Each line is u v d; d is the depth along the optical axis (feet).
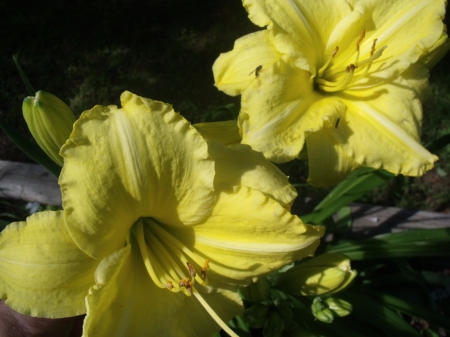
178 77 1.60
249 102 0.72
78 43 1.68
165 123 0.50
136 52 1.65
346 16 0.79
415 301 1.14
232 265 0.60
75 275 0.52
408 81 0.82
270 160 0.71
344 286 0.72
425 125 1.52
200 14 1.73
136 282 0.59
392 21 0.82
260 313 0.74
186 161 0.52
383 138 0.78
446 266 1.25
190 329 0.61
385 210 1.25
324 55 0.82
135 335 0.57
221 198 0.55
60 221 0.51
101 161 0.48
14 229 0.50
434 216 1.23
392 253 1.01
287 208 0.59
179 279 0.59
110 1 1.75
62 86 1.60
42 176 1.28
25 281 0.50
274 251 0.57
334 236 1.18
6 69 1.62
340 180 0.80
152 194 0.53
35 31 1.69
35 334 0.64
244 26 1.70
